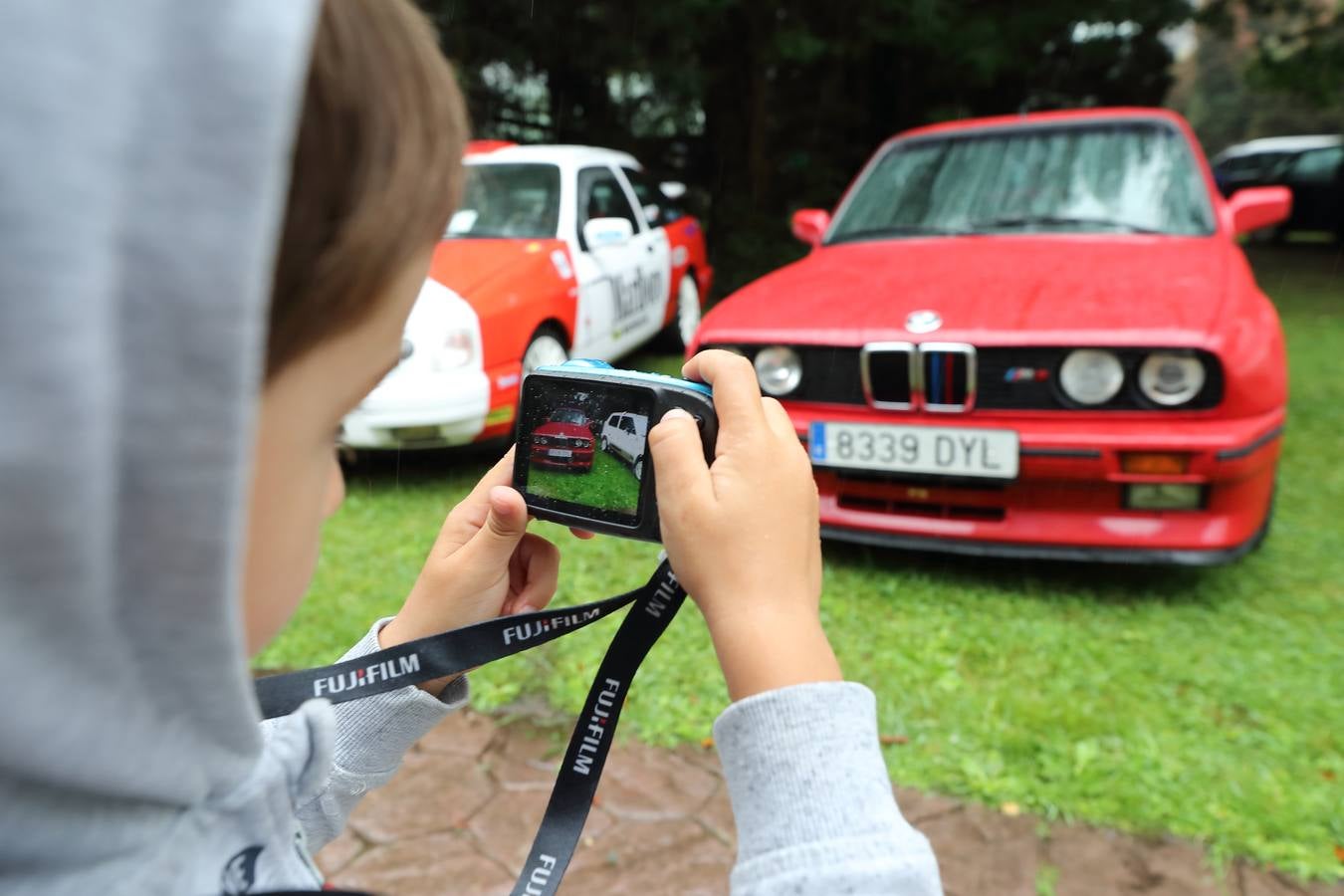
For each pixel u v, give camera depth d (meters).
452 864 1.89
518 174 5.02
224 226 0.30
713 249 9.77
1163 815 1.95
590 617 0.75
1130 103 13.07
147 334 0.30
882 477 2.82
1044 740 2.18
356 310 0.39
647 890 1.82
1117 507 2.63
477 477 4.14
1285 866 1.82
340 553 3.31
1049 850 1.88
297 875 0.51
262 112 0.30
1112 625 2.72
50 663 0.32
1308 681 2.43
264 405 0.39
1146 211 3.44
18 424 0.28
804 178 10.07
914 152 4.10
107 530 0.31
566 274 4.47
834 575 3.05
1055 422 2.62
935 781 2.07
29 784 0.36
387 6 0.40
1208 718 2.28
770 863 0.50
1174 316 2.59
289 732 0.51
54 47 0.28
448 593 0.77
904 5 8.55
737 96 10.12
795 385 2.92
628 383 0.73
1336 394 5.39
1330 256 13.53
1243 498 2.58
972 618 2.75
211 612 0.35
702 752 2.21
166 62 0.29
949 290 2.94
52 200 0.28
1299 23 12.05
